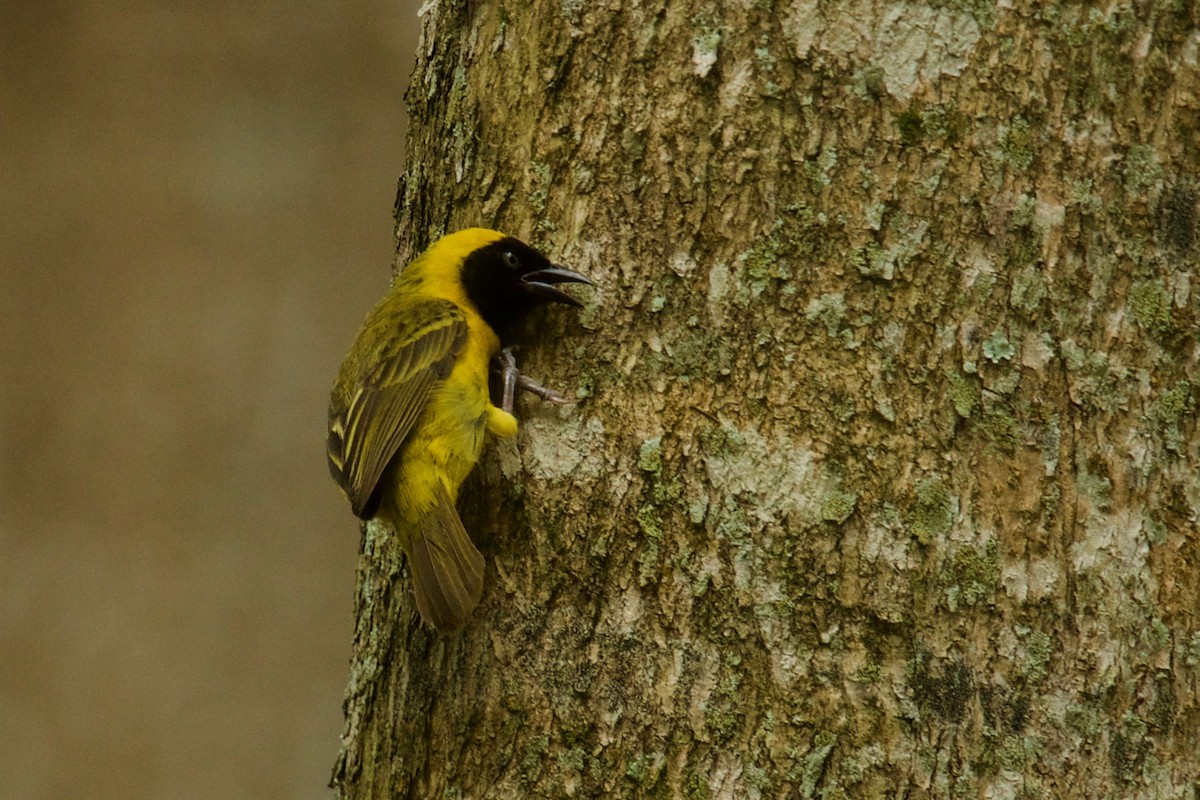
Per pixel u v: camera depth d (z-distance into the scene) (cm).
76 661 1667
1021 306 782
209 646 1692
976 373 778
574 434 826
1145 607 768
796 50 808
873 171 795
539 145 869
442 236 940
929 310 783
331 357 1775
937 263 786
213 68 1822
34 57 1803
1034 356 780
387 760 875
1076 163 793
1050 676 757
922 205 790
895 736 750
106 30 1812
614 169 840
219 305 1761
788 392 789
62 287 1742
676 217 821
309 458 1745
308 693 1703
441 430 872
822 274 795
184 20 1830
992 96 794
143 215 1770
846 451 777
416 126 989
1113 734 755
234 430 1738
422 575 850
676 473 798
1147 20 805
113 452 1712
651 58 838
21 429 1702
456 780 823
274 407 1750
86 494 1703
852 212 795
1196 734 765
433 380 893
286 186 1808
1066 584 764
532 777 798
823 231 796
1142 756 755
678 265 817
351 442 938
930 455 772
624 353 823
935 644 758
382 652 913
